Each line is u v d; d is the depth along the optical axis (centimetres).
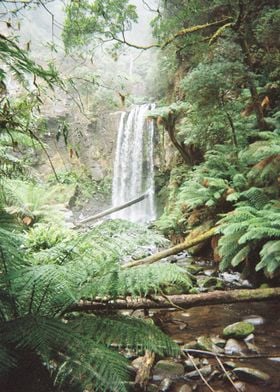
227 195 607
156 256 516
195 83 604
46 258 259
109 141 1466
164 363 296
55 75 223
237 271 594
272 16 642
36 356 211
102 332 216
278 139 518
